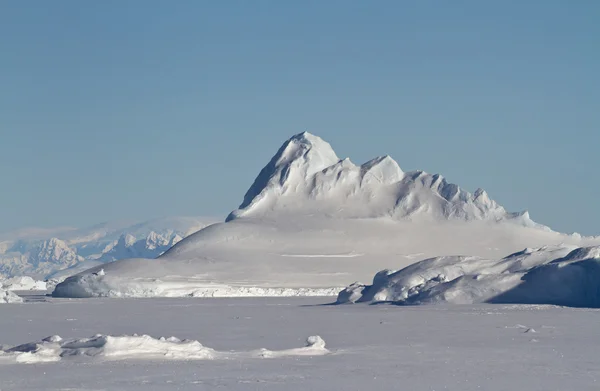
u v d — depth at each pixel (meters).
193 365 52.69
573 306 130.50
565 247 157.88
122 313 132.38
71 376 47.38
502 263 157.75
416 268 164.75
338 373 49.34
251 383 44.94
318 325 94.44
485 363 54.47
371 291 165.75
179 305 173.12
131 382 45.12
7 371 49.47
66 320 109.88
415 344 68.44
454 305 135.38
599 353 60.47
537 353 60.66
